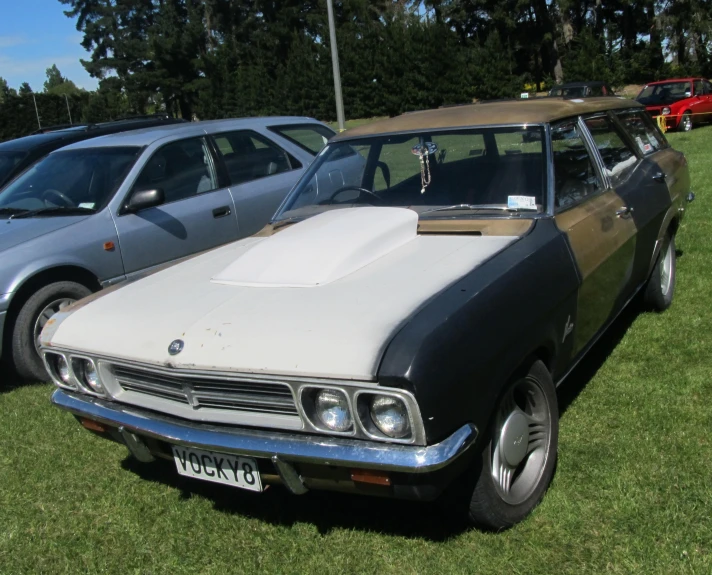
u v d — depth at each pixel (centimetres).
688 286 556
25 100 6356
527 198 341
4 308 486
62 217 539
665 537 269
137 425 283
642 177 452
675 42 4612
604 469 317
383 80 3809
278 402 252
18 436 424
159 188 566
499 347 258
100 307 316
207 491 345
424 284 274
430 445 232
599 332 378
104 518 330
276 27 5222
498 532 284
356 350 237
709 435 339
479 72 3659
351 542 291
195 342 265
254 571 280
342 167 408
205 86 5400
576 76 4122
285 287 291
